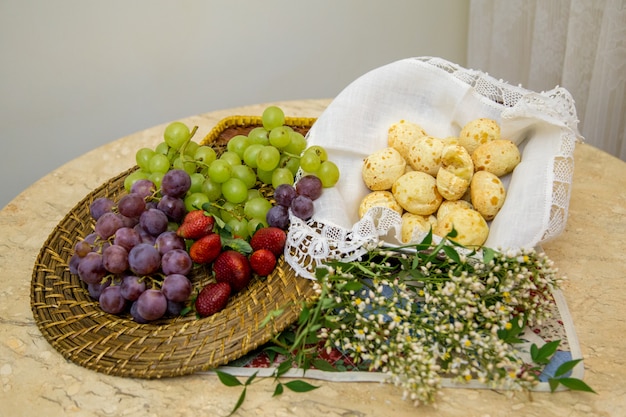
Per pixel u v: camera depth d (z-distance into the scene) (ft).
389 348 1.94
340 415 1.86
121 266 2.08
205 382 1.97
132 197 2.19
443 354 1.91
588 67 3.39
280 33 4.26
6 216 2.63
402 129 2.45
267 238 2.18
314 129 2.46
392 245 2.14
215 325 2.03
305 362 1.95
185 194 2.30
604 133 3.37
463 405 1.87
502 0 3.83
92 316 2.10
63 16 3.83
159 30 4.02
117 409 1.90
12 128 4.03
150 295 2.04
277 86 4.47
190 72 4.23
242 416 1.87
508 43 3.92
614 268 2.26
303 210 2.21
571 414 1.83
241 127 2.84
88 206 2.44
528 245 2.14
